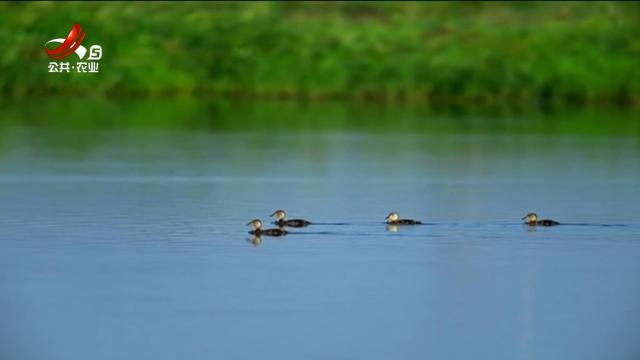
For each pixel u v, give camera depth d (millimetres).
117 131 61531
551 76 77250
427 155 54312
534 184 46625
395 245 35562
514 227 38406
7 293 29953
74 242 35688
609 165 51500
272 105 74625
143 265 32812
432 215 40188
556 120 67875
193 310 28594
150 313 28406
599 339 26906
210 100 76812
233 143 57719
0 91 77125
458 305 29312
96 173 48406
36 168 49531
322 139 59344
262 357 25578
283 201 42531
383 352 25969
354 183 46688
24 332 27016
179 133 61094
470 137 60312
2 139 57656
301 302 29328
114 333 26938
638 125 65562
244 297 29719
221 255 34031
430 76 77438
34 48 77250
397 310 28891
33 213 40031
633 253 34750
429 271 32406
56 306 28875
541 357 25828
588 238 36812
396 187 45844
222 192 44469
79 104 73625
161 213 40188
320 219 39312
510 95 77562
